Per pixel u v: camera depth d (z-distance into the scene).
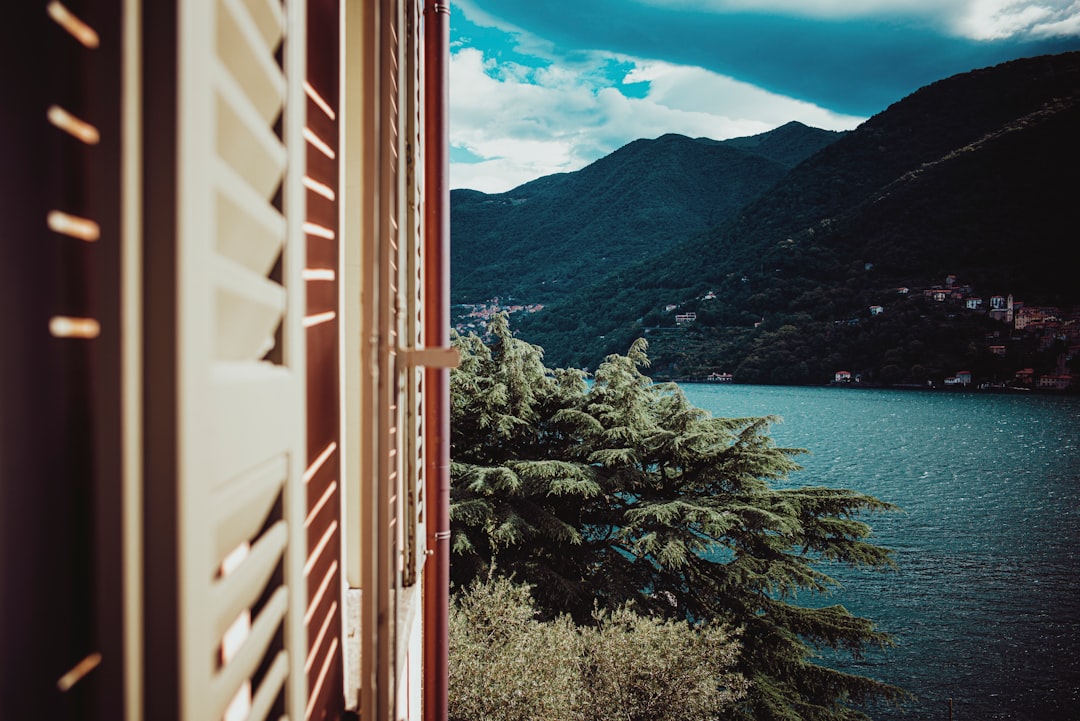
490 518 11.11
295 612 0.94
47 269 0.45
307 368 1.31
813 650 12.72
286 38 0.87
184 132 0.53
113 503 0.48
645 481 12.38
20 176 0.42
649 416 13.38
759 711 11.66
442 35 2.68
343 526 1.68
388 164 1.43
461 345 13.42
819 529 13.03
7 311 0.41
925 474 71.88
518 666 7.45
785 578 12.03
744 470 12.87
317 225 1.42
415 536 2.25
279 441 0.84
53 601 0.45
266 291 0.78
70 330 0.46
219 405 0.62
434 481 2.75
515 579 11.37
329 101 1.53
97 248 0.48
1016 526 58.28
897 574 49.12
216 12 0.61
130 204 0.49
